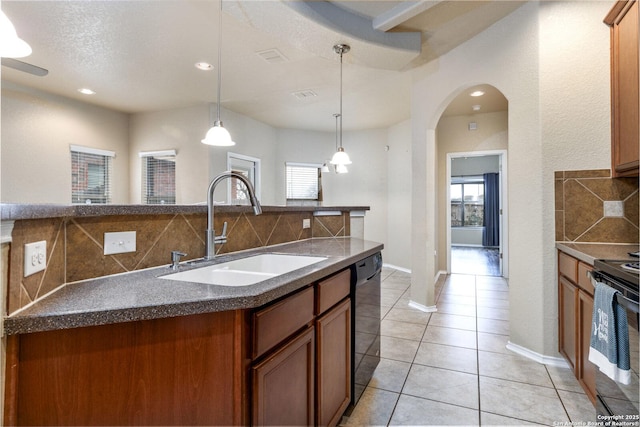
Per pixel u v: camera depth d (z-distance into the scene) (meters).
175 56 3.17
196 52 3.10
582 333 1.88
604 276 1.47
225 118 4.90
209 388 0.98
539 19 2.35
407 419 1.76
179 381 0.97
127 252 1.34
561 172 2.32
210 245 1.69
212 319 0.98
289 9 2.23
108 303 0.92
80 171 4.40
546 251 2.35
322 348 1.45
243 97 4.38
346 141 6.45
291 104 4.72
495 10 2.52
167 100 4.43
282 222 2.45
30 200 3.85
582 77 2.27
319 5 2.39
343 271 1.71
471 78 2.91
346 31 2.54
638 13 1.72
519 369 2.28
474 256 7.91
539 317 2.38
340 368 1.64
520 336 2.53
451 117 5.33
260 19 2.35
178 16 2.50
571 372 2.22
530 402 1.90
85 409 0.91
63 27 2.64
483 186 10.39
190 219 1.65
